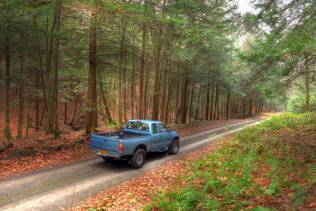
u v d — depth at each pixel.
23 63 15.06
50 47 14.13
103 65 18.94
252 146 12.05
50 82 14.59
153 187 8.25
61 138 14.30
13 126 21.61
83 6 12.73
